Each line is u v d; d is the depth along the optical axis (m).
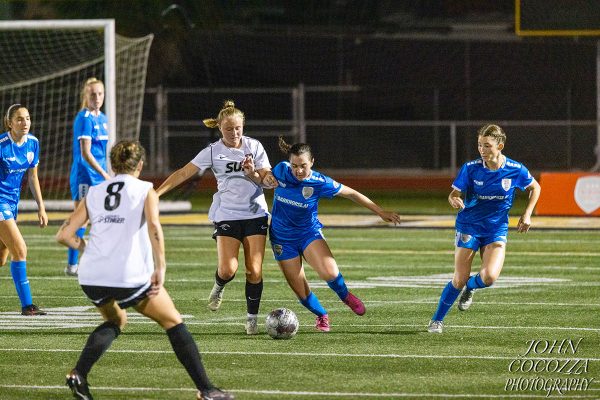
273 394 21.69
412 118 117.62
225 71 118.31
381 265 45.31
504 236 29.58
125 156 20.84
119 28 110.50
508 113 115.62
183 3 114.50
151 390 22.19
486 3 123.25
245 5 121.75
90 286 20.55
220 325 30.69
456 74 120.56
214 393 20.47
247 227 28.91
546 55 118.25
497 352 26.22
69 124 101.56
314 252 28.69
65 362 25.33
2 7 109.88
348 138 114.00
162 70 114.50
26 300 32.56
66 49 103.12
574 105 114.75
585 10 63.03
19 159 31.92
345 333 29.17
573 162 111.94
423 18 124.94
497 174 28.66
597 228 60.03
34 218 67.56
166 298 20.83
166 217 69.19
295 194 28.30
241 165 28.53
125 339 28.30
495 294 36.59
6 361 25.45
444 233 58.91
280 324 28.14
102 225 20.55
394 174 110.12
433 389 22.08
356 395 21.56
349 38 121.81
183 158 109.06
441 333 29.06
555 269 43.72
